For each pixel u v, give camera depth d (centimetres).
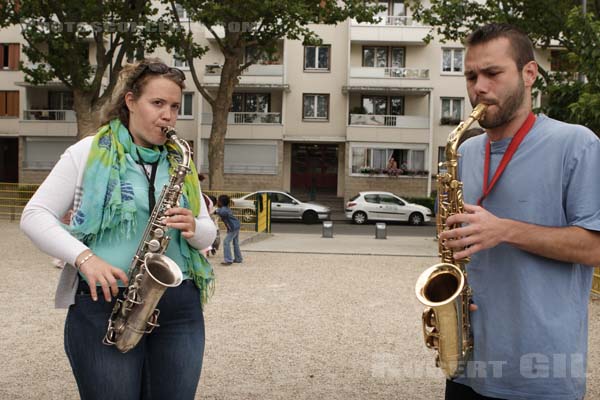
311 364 518
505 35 225
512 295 227
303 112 3303
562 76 1400
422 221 2583
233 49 2131
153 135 262
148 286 240
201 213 278
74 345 251
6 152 3597
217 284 911
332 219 2814
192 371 263
